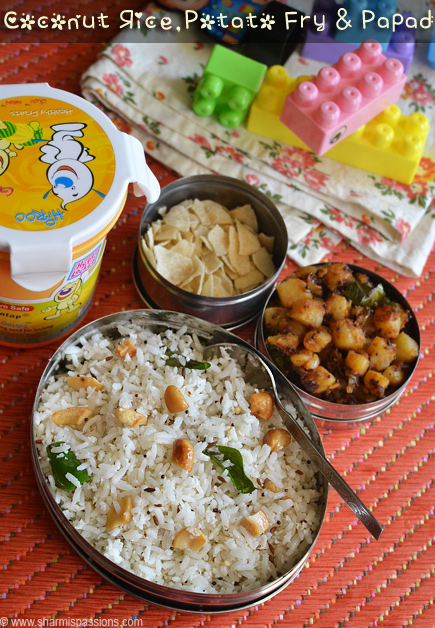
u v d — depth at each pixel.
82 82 0.63
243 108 0.61
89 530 0.49
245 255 0.59
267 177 0.63
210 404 0.53
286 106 0.60
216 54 0.61
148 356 0.54
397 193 0.63
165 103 0.63
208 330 0.54
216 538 0.50
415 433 0.57
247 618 0.51
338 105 0.60
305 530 0.50
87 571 0.51
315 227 0.62
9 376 0.55
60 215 0.47
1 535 0.51
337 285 0.57
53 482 0.50
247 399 0.54
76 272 0.50
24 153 0.49
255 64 0.62
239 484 0.51
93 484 0.50
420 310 0.61
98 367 0.53
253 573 0.50
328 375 0.54
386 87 0.61
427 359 0.60
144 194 0.51
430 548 0.54
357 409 0.54
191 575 0.49
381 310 0.56
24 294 0.50
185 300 0.55
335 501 0.55
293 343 0.54
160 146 0.63
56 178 0.48
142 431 0.51
